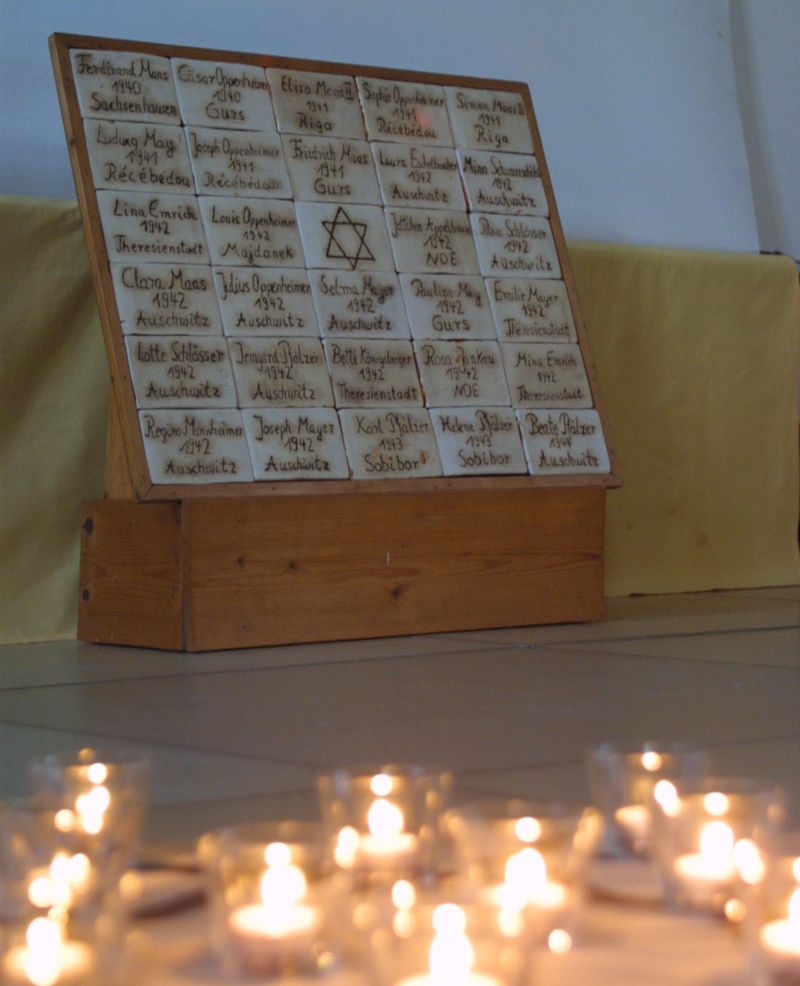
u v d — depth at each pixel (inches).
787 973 33.2
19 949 31.6
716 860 40.2
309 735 76.5
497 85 136.6
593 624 128.6
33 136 138.7
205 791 62.0
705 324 162.6
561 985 34.5
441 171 130.6
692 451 161.6
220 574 111.8
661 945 37.5
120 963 33.4
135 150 117.3
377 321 123.1
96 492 126.2
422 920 29.2
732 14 189.8
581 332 132.9
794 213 192.1
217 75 122.6
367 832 40.9
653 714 82.8
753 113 190.5
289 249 121.0
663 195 177.2
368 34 159.5
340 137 126.6
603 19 175.3
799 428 171.9
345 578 117.0
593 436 130.6
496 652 110.0
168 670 101.7
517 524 125.6
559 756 70.5
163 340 113.5
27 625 121.8
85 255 125.3
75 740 75.1
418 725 79.4
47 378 124.4
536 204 134.7
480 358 126.8
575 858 36.6
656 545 159.2
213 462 112.3
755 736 76.0
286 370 117.5
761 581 166.4
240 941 33.9
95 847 40.8
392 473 119.3
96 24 142.9
